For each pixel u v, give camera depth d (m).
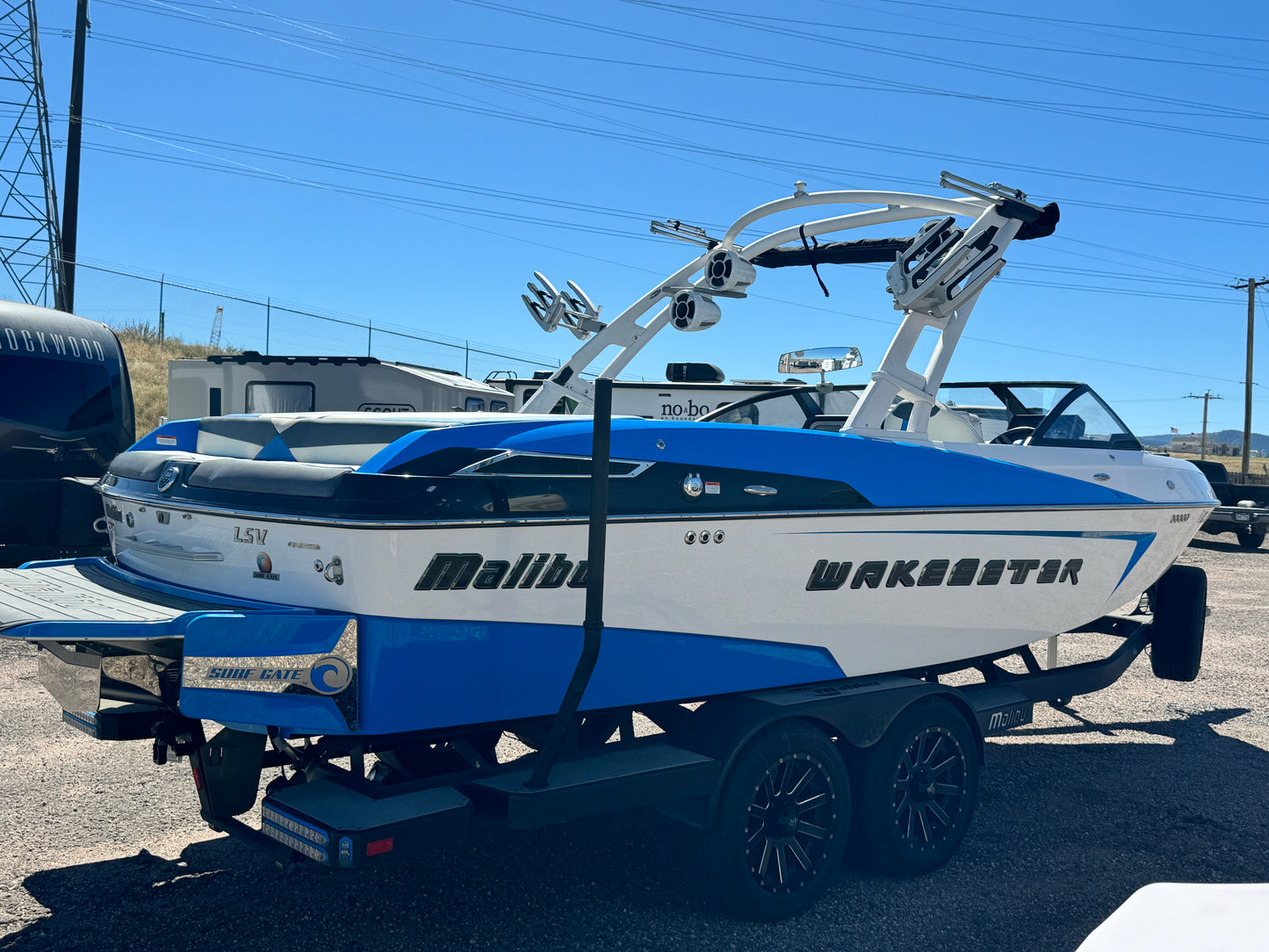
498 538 3.16
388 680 3.02
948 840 4.24
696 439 3.62
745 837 3.61
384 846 2.91
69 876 3.81
